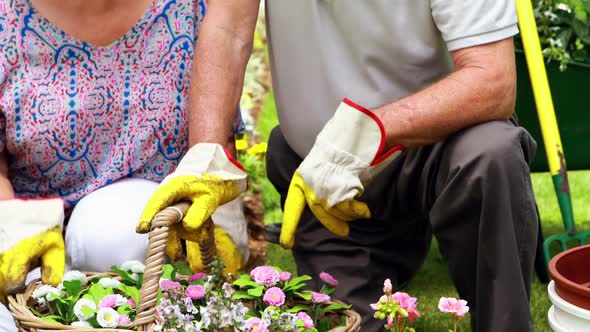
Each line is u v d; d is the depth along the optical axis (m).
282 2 2.72
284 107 2.83
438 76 2.71
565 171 3.54
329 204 2.36
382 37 2.62
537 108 3.54
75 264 2.68
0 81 2.71
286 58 2.77
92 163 2.84
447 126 2.43
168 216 2.11
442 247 2.54
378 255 2.92
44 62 2.75
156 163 2.87
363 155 2.38
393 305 2.16
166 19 2.83
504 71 2.47
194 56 2.74
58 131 2.76
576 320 2.07
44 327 2.01
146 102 2.82
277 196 4.44
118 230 2.67
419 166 2.68
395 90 2.69
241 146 4.45
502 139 2.36
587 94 3.74
